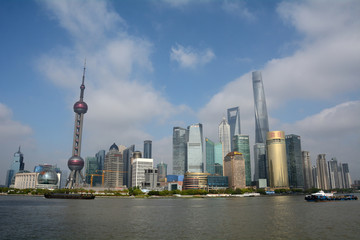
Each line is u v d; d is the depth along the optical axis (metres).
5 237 98.94
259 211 194.12
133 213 177.75
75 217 154.00
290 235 102.69
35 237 98.94
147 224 128.88
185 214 173.75
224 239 96.38
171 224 129.25
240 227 120.62
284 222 135.62
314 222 135.00
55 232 107.62
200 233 106.75
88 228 116.81
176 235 102.81
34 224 127.31
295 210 199.75
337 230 112.56
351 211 188.75
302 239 96.12
